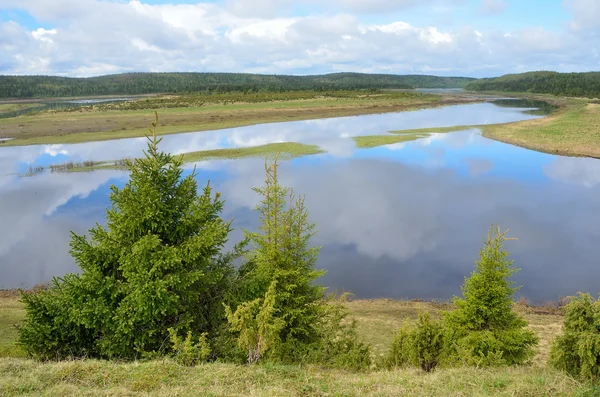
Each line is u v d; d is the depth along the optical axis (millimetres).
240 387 8961
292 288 13023
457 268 25375
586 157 56500
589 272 24562
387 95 179375
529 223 31922
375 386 9344
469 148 63094
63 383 8938
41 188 42812
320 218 32812
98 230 11711
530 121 91250
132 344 11016
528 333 12875
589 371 9602
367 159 54531
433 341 11922
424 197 38125
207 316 12141
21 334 10898
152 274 11055
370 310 21156
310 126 90688
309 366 10914
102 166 52469
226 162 53344
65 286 11492
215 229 11867
